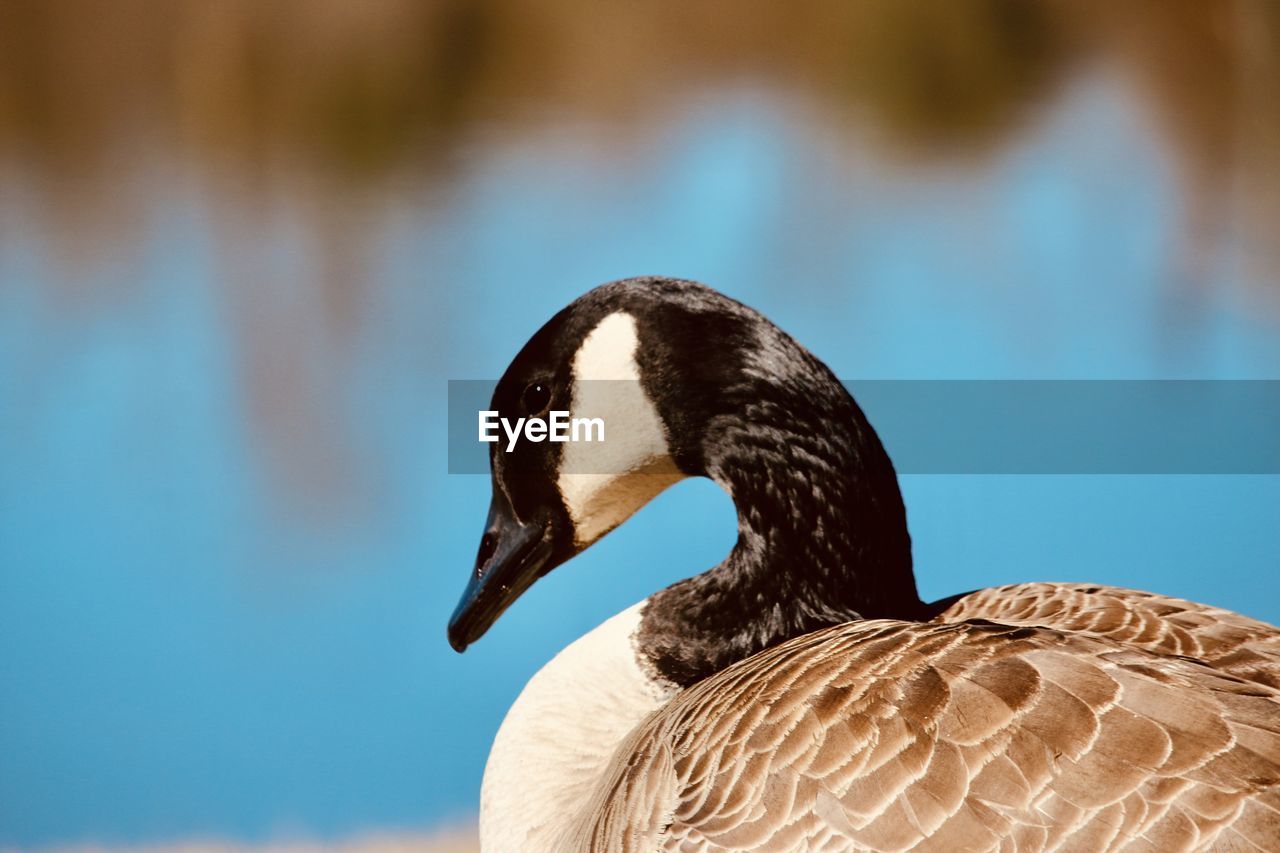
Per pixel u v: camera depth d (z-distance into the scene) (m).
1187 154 20.69
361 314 16.20
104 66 26.44
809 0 28.08
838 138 22.72
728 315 5.23
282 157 24.09
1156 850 3.62
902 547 5.14
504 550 5.61
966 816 3.81
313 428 13.62
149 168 23.75
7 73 26.61
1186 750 3.74
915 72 25.52
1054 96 24.33
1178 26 24.58
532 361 5.46
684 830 4.16
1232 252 17.02
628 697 5.16
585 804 4.73
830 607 5.08
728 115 24.50
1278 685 4.35
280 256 18.70
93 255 19.20
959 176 20.58
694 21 28.50
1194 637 4.66
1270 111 22.23
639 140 22.83
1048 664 4.04
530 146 22.94
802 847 3.97
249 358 15.30
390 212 20.05
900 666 4.17
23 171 23.86
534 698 5.22
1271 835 3.57
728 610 5.16
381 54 26.88
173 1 27.69
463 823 8.79
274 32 27.39
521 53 27.84
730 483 5.22
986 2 27.27
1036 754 3.82
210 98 26.53
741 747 4.19
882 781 3.94
